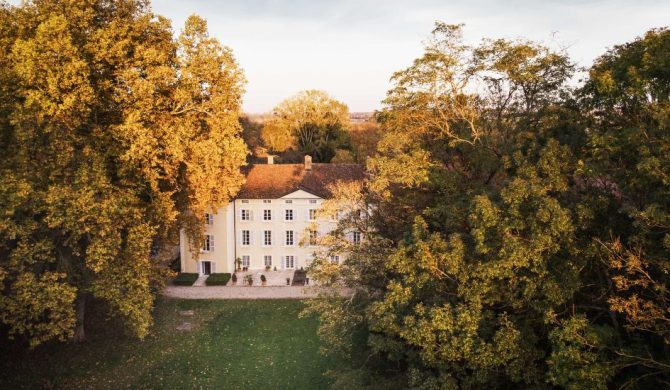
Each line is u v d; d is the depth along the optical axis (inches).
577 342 613.0
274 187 2236.7
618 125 810.2
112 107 1275.8
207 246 2174.0
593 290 770.2
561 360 609.6
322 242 1213.1
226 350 1433.3
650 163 619.2
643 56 758.5
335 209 1258.0
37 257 1050.1
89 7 1213.1
